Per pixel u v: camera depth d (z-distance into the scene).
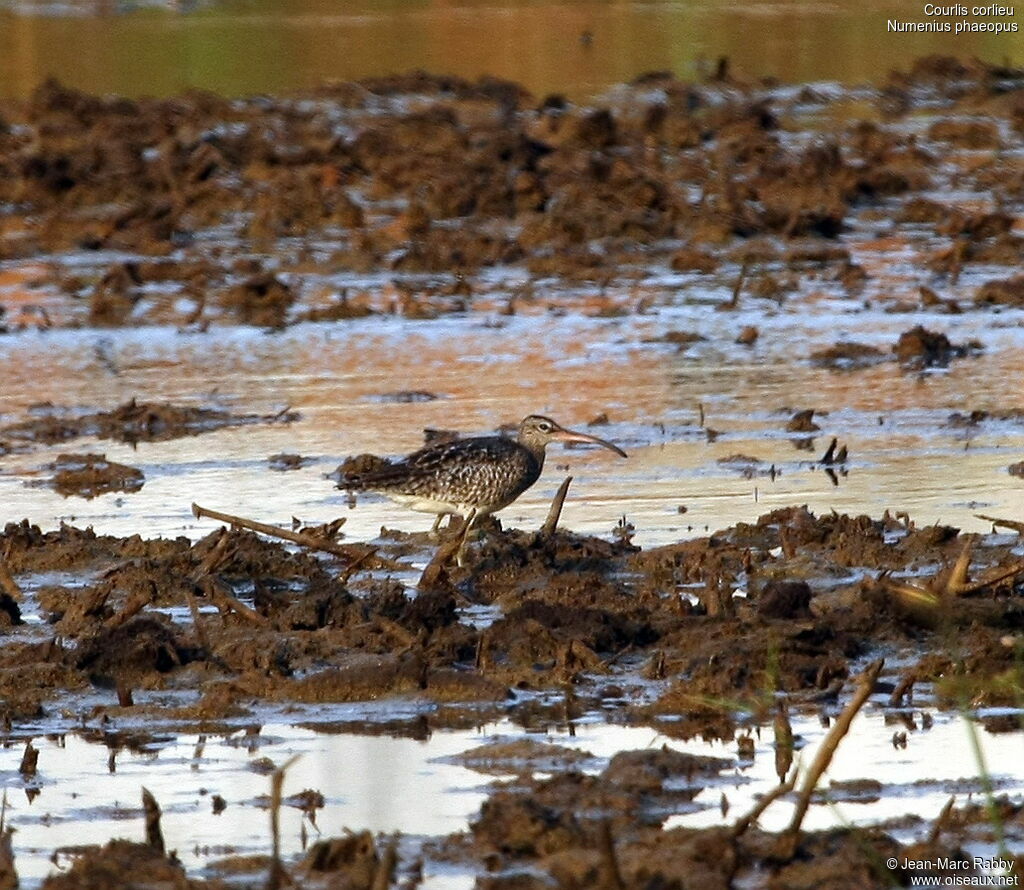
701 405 23.45
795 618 15.44
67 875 11.13
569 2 59.28
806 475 21.11
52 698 14.59
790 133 42.97
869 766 12.92
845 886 10.77
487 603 16.78
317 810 12.34
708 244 33.56
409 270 32.12
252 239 34.22
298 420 23.89
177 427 23.77
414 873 11.18
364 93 46.28
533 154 38.88
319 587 16.28
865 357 26.72
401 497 18.84
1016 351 26.97
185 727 14.02
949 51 51.69
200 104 43.62
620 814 11.95
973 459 21.66
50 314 29.64
